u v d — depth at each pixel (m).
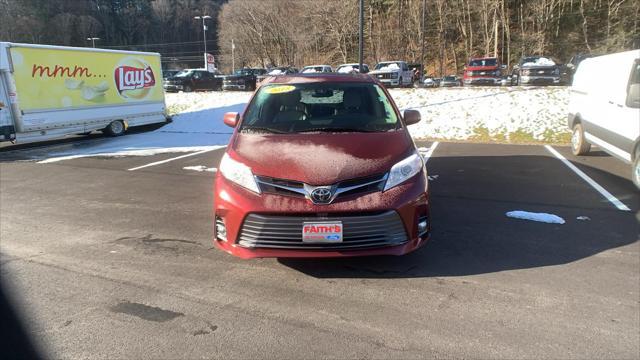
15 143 12.56
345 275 3.83
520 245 4.47
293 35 54.81
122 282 3.74
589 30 48.06
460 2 54.44
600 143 8.00
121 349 2.79
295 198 3.48
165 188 7.24
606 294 3.43
